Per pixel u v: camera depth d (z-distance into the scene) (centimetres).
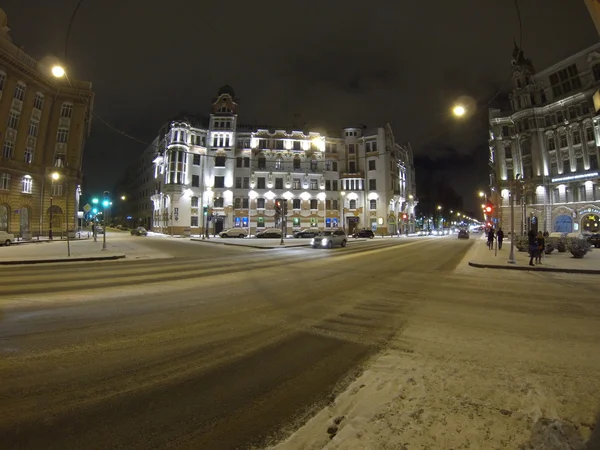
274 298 835
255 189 5984
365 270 1410
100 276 1207
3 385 362
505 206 5072
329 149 6625
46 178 4209
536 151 4762
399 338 526
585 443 246
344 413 303
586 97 4269
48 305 744
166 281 1097
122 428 286
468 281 1124
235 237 5147
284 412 312
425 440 257
